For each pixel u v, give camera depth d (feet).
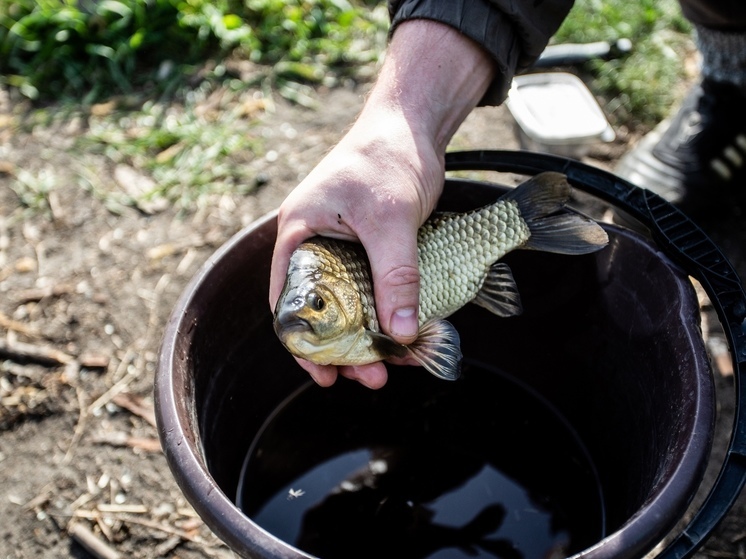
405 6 1.84
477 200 1.89
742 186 2.80
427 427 2.02
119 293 2.66
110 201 2.94
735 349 1.51
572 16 3.43
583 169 1.79
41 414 2.36
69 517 2.13
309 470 1.94
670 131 2.80
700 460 1.38
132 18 3.51
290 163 3.07
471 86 1.83
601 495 1.90
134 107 3.32
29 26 3.47
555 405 2.09
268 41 3.54
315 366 1.67
